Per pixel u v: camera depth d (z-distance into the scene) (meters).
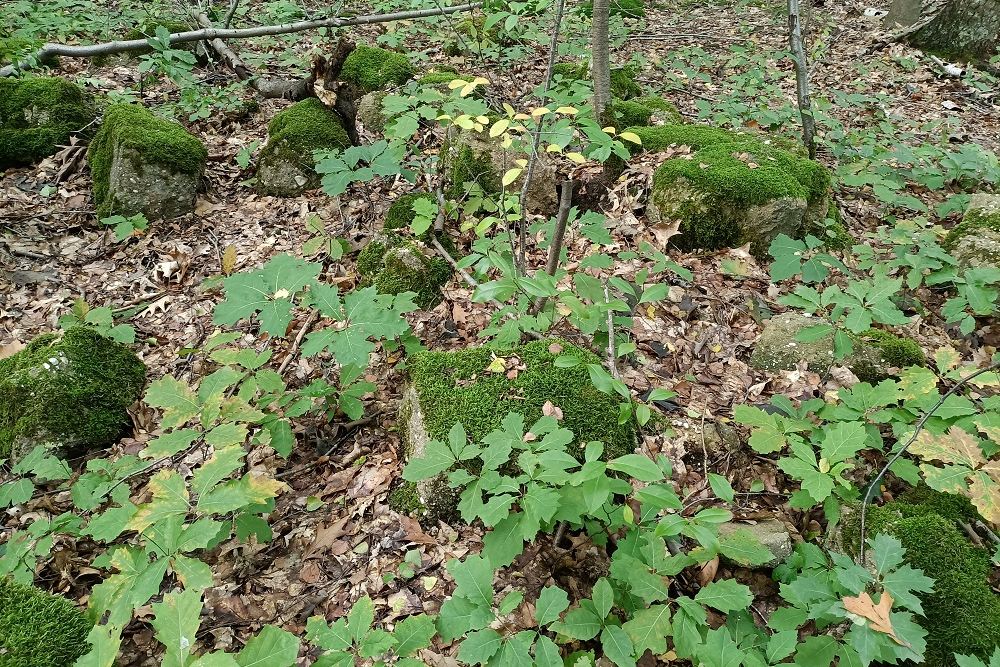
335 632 1.87
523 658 1.83
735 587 2.01
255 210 5.13
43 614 2.00
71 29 7.10
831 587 2.10
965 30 8.06
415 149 5.41
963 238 4.11
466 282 4.07
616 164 5.03
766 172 4.42
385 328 2.64
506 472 2.55
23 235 4.67
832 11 10.40
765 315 3.88
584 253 4.36
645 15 10.44
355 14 8.55
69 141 5.52
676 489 2.76
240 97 6.45
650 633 1.98
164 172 4.87
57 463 2.70
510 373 2.87
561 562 2.46
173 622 1.71
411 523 2.69
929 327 3.79
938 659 2.06
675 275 4.13
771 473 2.87
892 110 6.80
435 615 2.35
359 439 3.18
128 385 3.49
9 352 3.69
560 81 5.92
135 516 2.10
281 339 3.83
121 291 4.33
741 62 7.61
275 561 2.64
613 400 2.76
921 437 2.46
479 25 6.72
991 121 6.57
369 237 4.68
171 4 8.03
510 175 2.69
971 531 2.46
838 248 4.44
